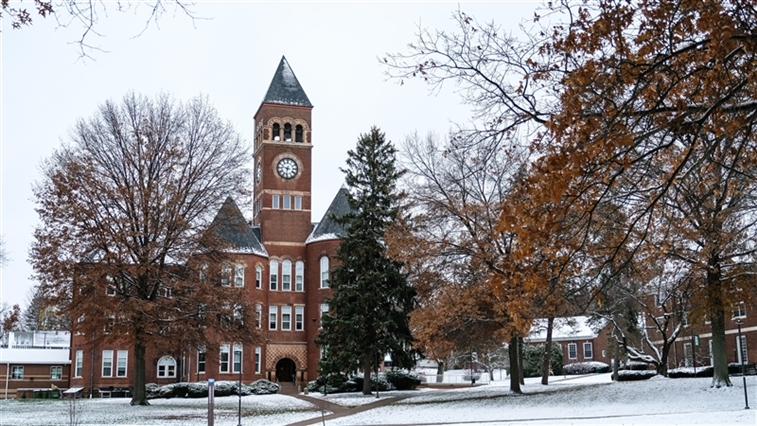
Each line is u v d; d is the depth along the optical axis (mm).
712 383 34969
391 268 49281
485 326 40688
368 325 48906
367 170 51750
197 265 42531
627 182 15453
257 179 76438
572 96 10945
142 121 43750
